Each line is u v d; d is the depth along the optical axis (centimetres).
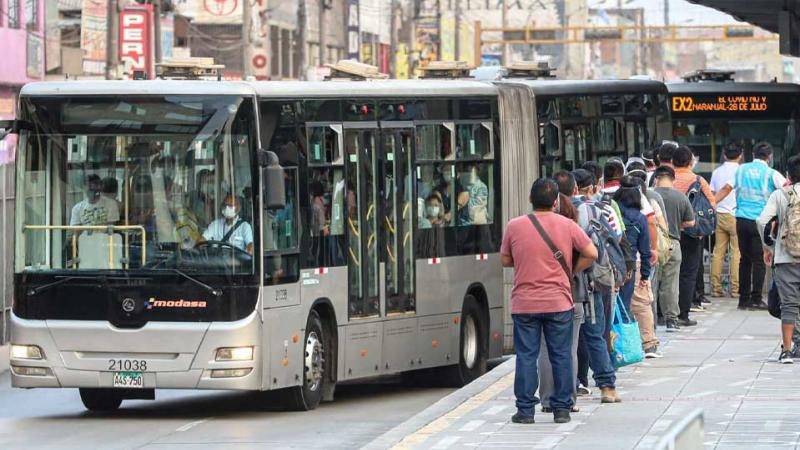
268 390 3491
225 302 3195
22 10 9462
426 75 4391
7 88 9269
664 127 5625
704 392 3123
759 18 7569
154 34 11550
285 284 3297
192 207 3225
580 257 2766
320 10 14788
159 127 3241
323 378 3506
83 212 3262
